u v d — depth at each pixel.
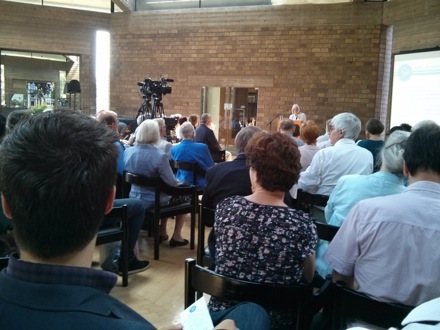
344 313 1.36
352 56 8.20
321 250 2.04
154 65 9.56
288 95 8.71
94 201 0.62
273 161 1.50
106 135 0.66
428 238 1.30
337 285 1.37
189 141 4.22
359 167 2.66
